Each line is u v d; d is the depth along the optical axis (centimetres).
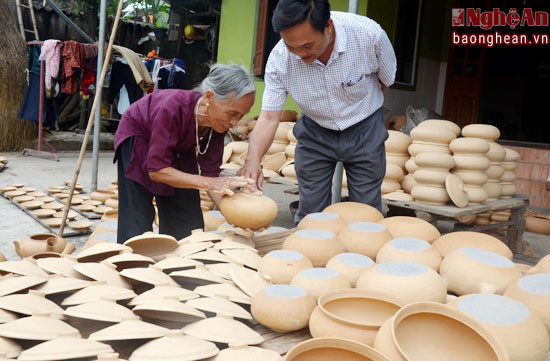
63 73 747
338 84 217
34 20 989
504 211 447
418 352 90
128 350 96
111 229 245
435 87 859
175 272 122
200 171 233
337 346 86
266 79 227
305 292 110
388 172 385
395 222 168
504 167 413
